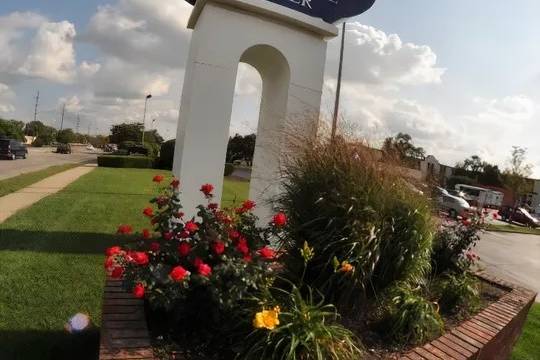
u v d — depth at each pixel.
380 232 3.17
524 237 19.81
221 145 5.36
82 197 10.91
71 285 4.29
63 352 3.03
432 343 2.87
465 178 47.22
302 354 2.29
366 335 2.97
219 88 5.31
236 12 5.35
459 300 3.71
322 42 5.89
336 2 5.86
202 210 2.93
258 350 2.30
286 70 5.79
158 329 2.58
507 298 4.12
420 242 3.39
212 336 2.55
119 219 8.12
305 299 3.06
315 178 3.46
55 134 82.88
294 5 5.68
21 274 4.43
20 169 20.91
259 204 5.64
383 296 3.29
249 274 2.49
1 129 53.78
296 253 3.38
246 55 6.15
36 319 3.50
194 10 5.56
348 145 3.63
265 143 5.95
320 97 5.88
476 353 2.84
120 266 2.47
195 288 2.54
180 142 5.58
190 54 5.85
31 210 8.29
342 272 3.10
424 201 3.60
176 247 2.70
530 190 40.41
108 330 2.41
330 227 3.22
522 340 4.62
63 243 5.82
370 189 3.28
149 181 18.22
